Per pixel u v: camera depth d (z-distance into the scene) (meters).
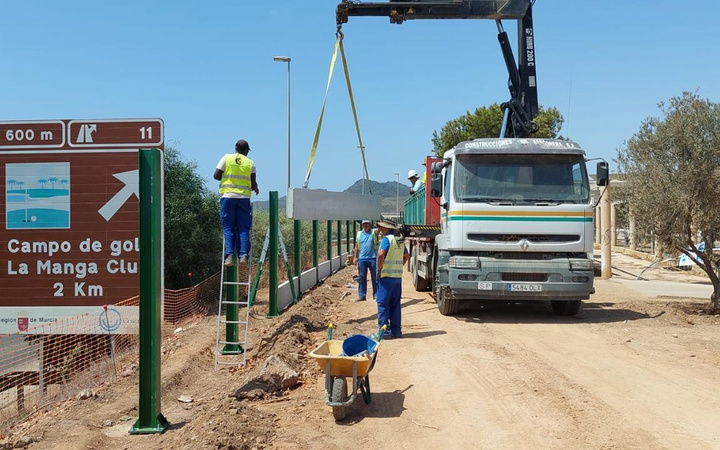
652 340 10.23
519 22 14.23
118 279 11.98
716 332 10.93
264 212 33.41
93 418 7.91
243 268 18.94
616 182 13.48
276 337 10.83
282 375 7.82
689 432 6.09
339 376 6.61
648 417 6.52
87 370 10.88
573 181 11.70
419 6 13.22
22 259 12.05
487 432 6.19
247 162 10.07
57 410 8.55
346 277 23.16
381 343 10.09
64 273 12.03
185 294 15.41
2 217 12.08
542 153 11.76
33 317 11.99
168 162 18.36
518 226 11.45
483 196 11.61
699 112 12.01
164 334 13.48
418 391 7.56
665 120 12.37
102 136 12.05
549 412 6.70
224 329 13.61
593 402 7.01
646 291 17.47
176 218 17.48
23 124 12.05
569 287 11.42
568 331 11.02
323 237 26.95
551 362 8.77
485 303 14.44
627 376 8.04
